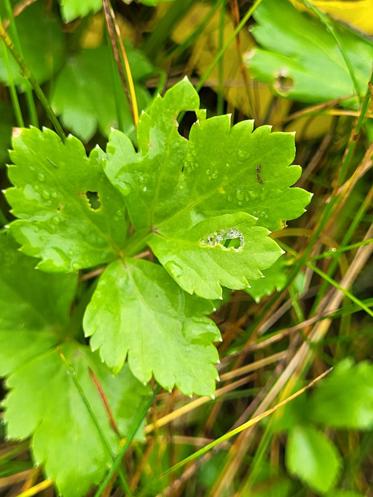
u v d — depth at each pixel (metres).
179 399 0.21
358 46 0.22
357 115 0.22
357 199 0.23
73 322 0.19
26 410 0.17
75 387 0.18
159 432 0.21
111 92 0.20
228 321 0.23
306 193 0.17
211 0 0.21
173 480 0.21
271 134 0.17
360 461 0.22
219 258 0.17
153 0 0.19
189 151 0.17
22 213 0.17
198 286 0.17
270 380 0.22
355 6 0.21
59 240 0.17
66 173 0.17
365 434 0.22
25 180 0.17
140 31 0.22
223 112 0.23
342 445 0.23
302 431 0.22
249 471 0.22
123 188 0.17
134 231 0.18
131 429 0.18
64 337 0.19
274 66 0.21
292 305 0.23
